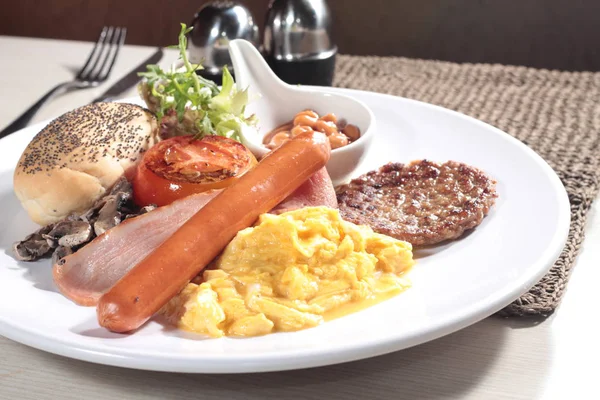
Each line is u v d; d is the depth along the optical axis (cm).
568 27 99
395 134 55
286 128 53
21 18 111
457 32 103
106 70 74
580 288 40
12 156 52
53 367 35
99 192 44
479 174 46
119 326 34
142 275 34
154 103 50
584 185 48
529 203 44
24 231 45
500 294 35
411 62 75
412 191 45
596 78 69
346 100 52
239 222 37
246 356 32
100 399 33
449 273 39
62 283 38
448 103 64
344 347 32
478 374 35
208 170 43
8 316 35
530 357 35
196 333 35
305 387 34
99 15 110
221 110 49
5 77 73
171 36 109
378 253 39
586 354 36
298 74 68
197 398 33
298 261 37
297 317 35
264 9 104
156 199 43
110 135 45
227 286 36
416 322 33
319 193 42
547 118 60
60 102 67
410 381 34
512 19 100
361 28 105
